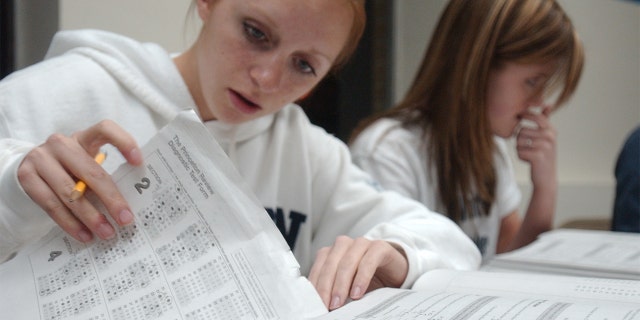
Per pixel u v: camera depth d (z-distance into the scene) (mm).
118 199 472
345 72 1712
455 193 1210
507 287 515
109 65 756
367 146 1206
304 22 627
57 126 682
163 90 788
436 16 2043
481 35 1174
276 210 885
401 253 599
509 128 1262
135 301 429
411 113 1280
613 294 473
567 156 2365
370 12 1998
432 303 445
